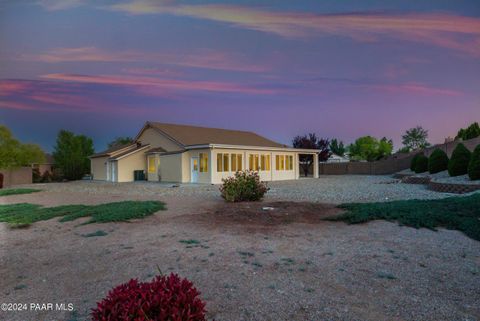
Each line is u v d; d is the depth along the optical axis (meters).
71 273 3.96
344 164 37.44
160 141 26.39
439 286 3.35
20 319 2.74
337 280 3.53
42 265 4.33
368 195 12.75
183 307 2.05
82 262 4.40
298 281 3.50
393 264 4.08
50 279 3.76
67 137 33.88
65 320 2.71
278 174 25.45
